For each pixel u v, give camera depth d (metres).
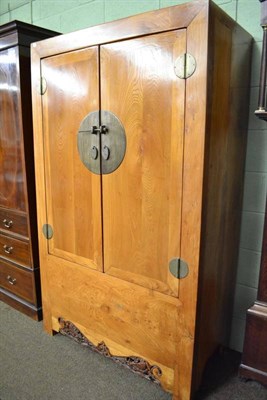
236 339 1.81
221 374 1.61
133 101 1.29
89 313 1.65
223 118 1.31
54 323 1.86
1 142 1.96
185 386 1.37
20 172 1.89
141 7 1.87
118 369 1.63
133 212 1.38
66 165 1.59
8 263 2.15
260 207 1.64
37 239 1.97
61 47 1.48
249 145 1.62
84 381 1.54
